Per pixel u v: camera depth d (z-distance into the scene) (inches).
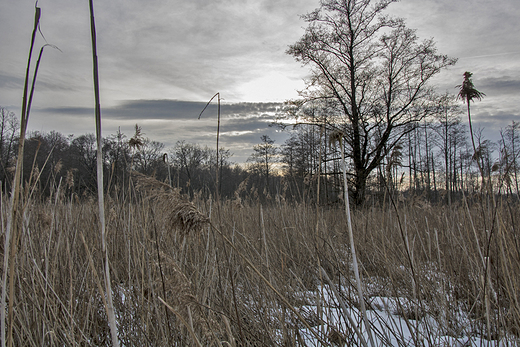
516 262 99.2
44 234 120.6
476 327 107.7
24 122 50.2
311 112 755.4
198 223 56.6
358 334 73.5
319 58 749.9
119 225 131.5
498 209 98.3
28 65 45.7
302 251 145.8
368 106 739.4
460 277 134.8
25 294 94.5
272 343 83.3
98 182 52.4
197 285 92.6
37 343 84.5
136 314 97.0
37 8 42.6
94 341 96.1
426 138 1021.2
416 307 91.7
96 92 48.7
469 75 102.0
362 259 143.6
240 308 104.0
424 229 165.3
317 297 90.7
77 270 117.9
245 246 134.6
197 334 80.9
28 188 71.1
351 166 697.0
